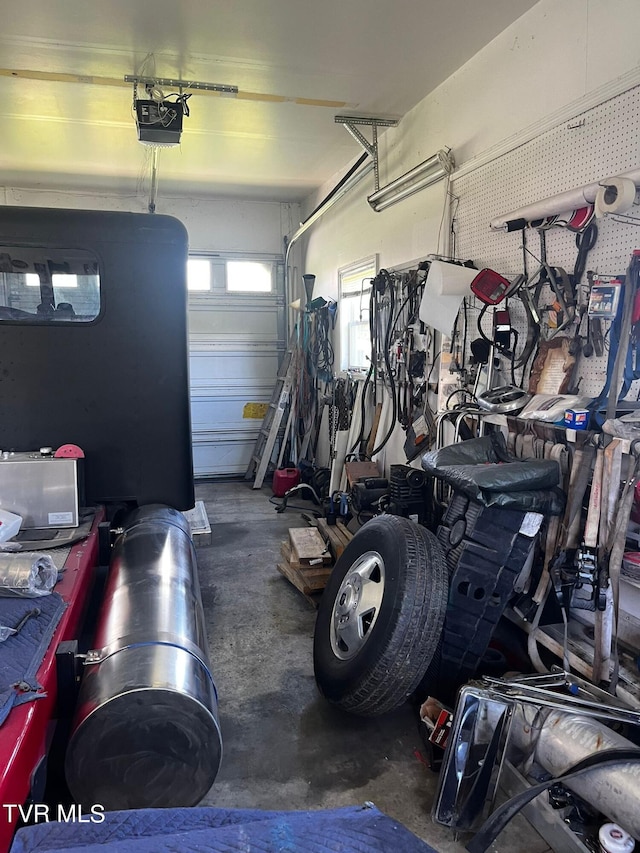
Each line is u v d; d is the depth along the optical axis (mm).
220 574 3693
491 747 1658
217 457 6727
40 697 1114
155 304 2332
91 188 6125
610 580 1767
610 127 2006
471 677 2104
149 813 994
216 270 6656
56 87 3527
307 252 6551
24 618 1383
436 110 3355
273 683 2482
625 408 1903
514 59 2602
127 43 2967
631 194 1739
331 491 4801
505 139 2631
